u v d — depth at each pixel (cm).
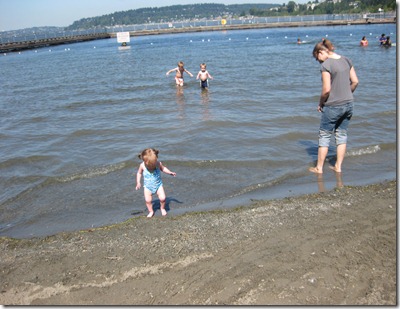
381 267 421
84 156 897
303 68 2206
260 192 671
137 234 526
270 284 406
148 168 595
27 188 737
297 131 988
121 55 4016
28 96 1759
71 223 607
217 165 798
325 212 558
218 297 394
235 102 1367
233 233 513
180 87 1775
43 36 7762
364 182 684
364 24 7994
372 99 1291
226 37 6606
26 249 510
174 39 6919
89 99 1596
